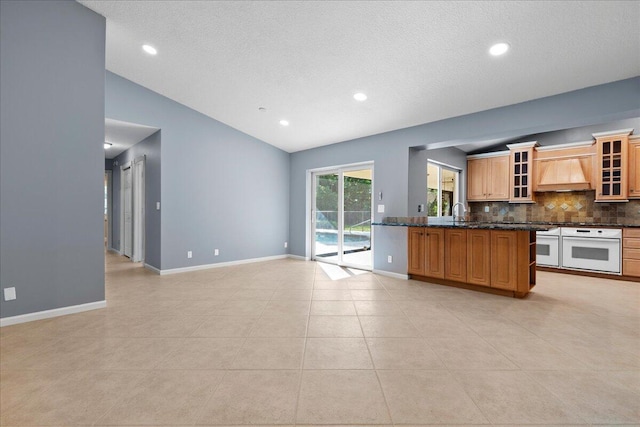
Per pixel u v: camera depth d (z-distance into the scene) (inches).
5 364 77.1
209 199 208.4
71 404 61.1
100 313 116.4
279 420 57.2
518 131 145.8
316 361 79.9
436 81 132.1
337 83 144.5
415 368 76.5
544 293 148.9
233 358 81.3
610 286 163.8
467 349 87.3
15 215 104.6
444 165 229.6
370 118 174.7
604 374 73.9
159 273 187.5
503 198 235.1
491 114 150.4
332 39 114.7
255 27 114.0
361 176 212.2
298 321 109.1
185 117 195.0
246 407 60.9
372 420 57.3
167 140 186.5
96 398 63.3
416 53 116.0
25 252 106.3
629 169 184.7
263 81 152.1
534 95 134.6
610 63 108.8
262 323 107.0
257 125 211.3
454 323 107.6
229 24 114.7
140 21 120.3
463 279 153.7
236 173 223.9
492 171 241.1
